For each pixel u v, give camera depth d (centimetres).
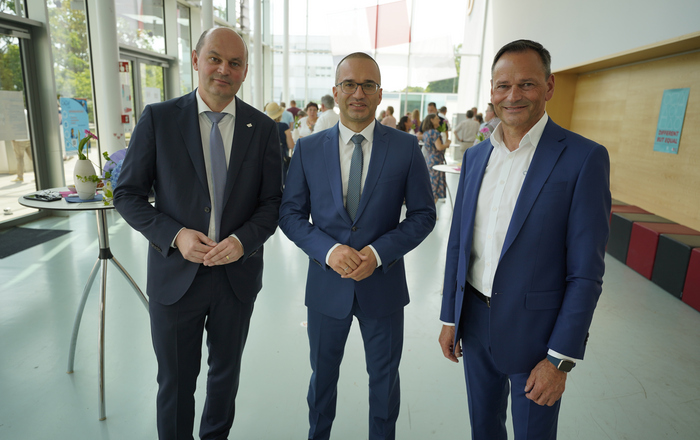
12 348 261
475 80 1455
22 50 496
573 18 605
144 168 156
